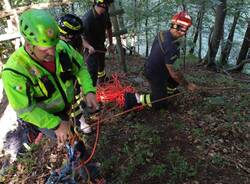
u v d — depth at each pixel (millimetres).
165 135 4012
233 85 5605
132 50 9219
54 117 2373
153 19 6652
